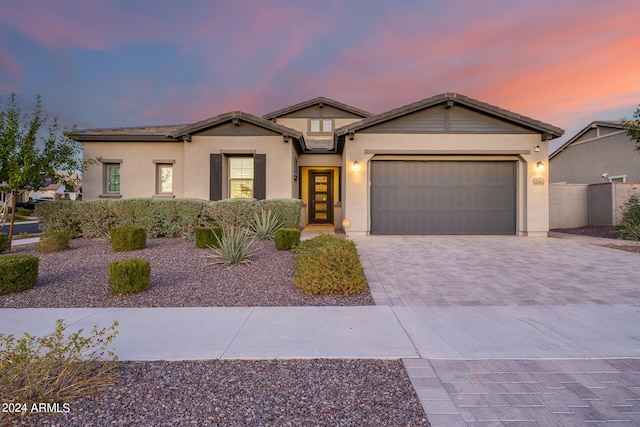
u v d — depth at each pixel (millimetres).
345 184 11453
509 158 11305
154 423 2018
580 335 3400
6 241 8031
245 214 9805
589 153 17250
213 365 2768
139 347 3100
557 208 14266
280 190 11672
